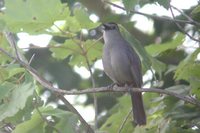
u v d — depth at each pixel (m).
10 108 9.12
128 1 9.73
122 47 12.81
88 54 12.52
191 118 11.82
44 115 9.72
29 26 10.62
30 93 9.08
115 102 18.91
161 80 13.13
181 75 12.06
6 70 10.26
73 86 19.80
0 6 17.73
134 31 18.48
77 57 12.41
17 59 10.52
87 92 10.22
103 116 16.03
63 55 12.24
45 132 9.75
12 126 10.56
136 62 12.87
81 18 10.80
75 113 10.34
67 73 19.83
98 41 12.30
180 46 12.80
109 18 15.99
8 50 11.74
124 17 17.27
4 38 12.01
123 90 10.41
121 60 12.73
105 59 12.79
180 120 11.84
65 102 10.53
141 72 12.95
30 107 9.69
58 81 19.80
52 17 10.53
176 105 11.91
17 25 10.58
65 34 10.98
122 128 12.41
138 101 11.96
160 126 11.62
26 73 9.38
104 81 19.22
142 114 11.91
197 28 13.91
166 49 12.84
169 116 11.77
